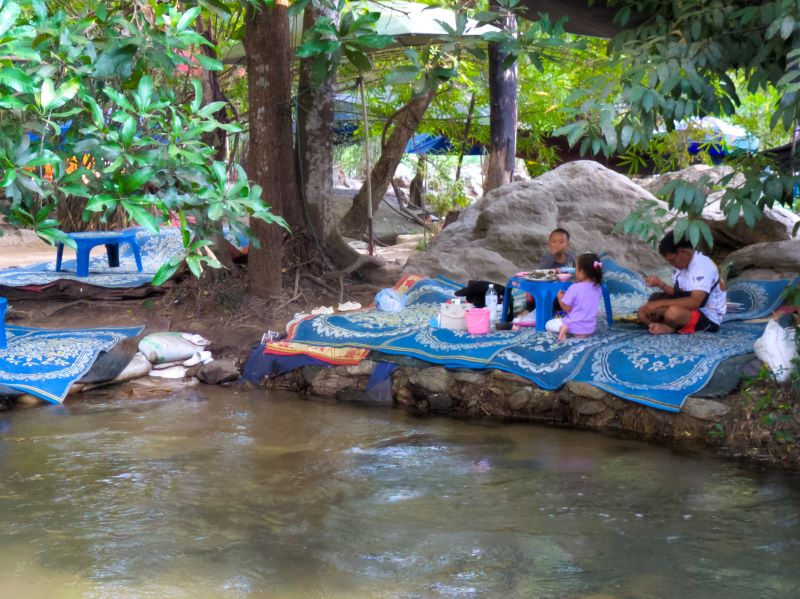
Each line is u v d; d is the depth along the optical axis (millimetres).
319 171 11359
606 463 6180
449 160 22812
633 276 10500
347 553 4699
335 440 6863
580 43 6086
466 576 4395
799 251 9734
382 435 7004
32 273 12031
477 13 5859
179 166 3479
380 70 13609
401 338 8383
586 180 12359
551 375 7320
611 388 6984
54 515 5258
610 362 7242
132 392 8430
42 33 3678
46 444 6746
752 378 6734
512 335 8125
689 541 4793
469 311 8359
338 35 4395
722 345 7277
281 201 10297
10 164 3162
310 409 7855
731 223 6012
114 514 5273
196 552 4723
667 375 6906
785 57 6070
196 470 6113
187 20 3848
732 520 5090
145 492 5664
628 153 17391
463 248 11633
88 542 4855
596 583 4293
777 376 6613
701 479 5809
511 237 11516
